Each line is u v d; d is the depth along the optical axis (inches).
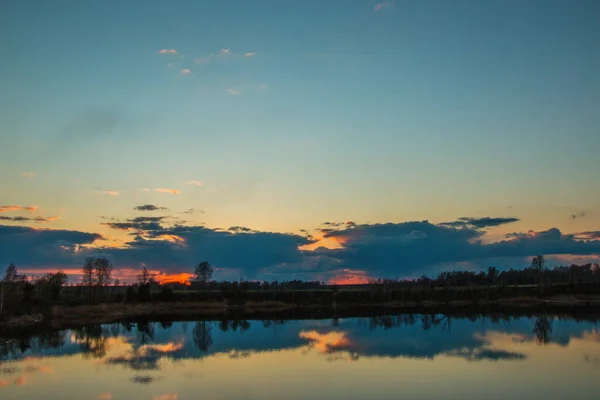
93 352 2027.6
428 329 2792.8
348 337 2450.8
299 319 3838.6
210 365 1678.2
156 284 6678.2
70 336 2674.7
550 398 1202.6
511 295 6466.5
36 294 4579.2
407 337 2401.6
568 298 6220.5
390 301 6245.1
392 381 1386.6
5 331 2977.4
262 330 2925.7
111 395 1263.5
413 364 1641.2
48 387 1355.8
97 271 5541.3
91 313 4515.3
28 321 3604.8
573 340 2214.6
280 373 1517.0
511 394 1240.8
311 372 1526.8
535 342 2154.3
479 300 6171.3
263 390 1299.2
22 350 2103.8
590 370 1519.4
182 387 1343.5
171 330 3002.0
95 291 5600.4
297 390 1294.3
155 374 1524.4
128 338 2554.1
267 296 6230.3
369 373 1498.5
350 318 3818.9
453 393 1251.2
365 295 6422.2
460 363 1651.1
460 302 6122.1
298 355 1875.0
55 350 2096.5
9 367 1675.7
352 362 1695.4
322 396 1230.9
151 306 5315.0
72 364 1726.1
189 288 7726.4
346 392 1269.7
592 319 3348.9
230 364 1692.9
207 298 5949.8
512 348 1977.1
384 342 2215.8
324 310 5103.3
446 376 1445.6
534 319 3405.5
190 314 4658.0
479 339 2273.6
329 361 1724.9
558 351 1892.2
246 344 2233.0
